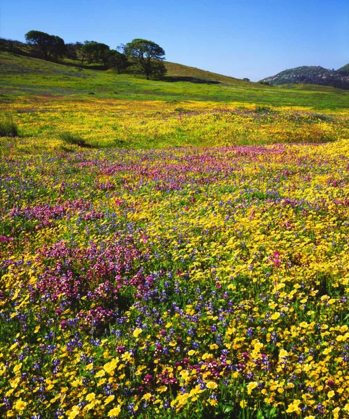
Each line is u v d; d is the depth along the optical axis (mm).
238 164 17391
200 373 4074
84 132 35281
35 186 14969
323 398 3699
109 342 4906
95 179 15938
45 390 4152
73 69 142000
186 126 35344
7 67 119625
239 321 5105
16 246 9023
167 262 7336
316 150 20344
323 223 8602
